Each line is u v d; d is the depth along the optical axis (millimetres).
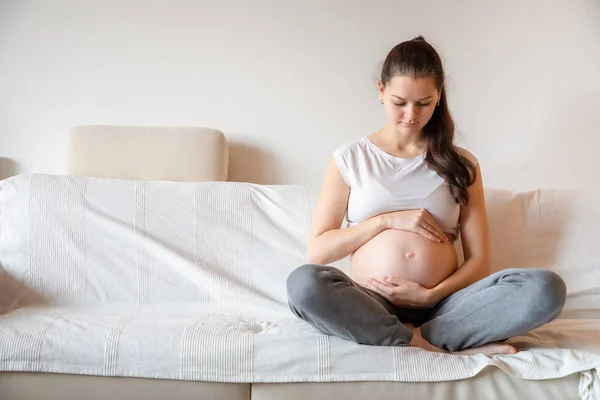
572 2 2176
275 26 2174
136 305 1739
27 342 1344
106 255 1770
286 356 1314
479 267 1576
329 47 2176
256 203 1862
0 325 1430
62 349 1336
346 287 1354
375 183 1601
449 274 1586
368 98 2186
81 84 2170
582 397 1287
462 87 2184
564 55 2182
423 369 1293
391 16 2176
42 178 1816
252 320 1631
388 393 1293
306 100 2184
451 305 1449
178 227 1815
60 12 2158
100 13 2164
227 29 2174
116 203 1816
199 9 2172
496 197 1906
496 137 2191
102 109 2174
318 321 1343
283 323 1517
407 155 1643
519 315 1314
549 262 1832
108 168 2053
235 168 2189
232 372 1315
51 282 1742
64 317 1519
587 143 2189
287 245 1819
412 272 1528
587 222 1866
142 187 1849
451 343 1388
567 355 1303
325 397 1301
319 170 2191
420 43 1549
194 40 2176
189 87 2178
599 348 1385
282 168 2191
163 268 1770
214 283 1758
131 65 2176
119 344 1342
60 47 2162
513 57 2182
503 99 2184
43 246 1758
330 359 1306
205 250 1803
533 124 2188
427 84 1493
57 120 2170
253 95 2182
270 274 1792
